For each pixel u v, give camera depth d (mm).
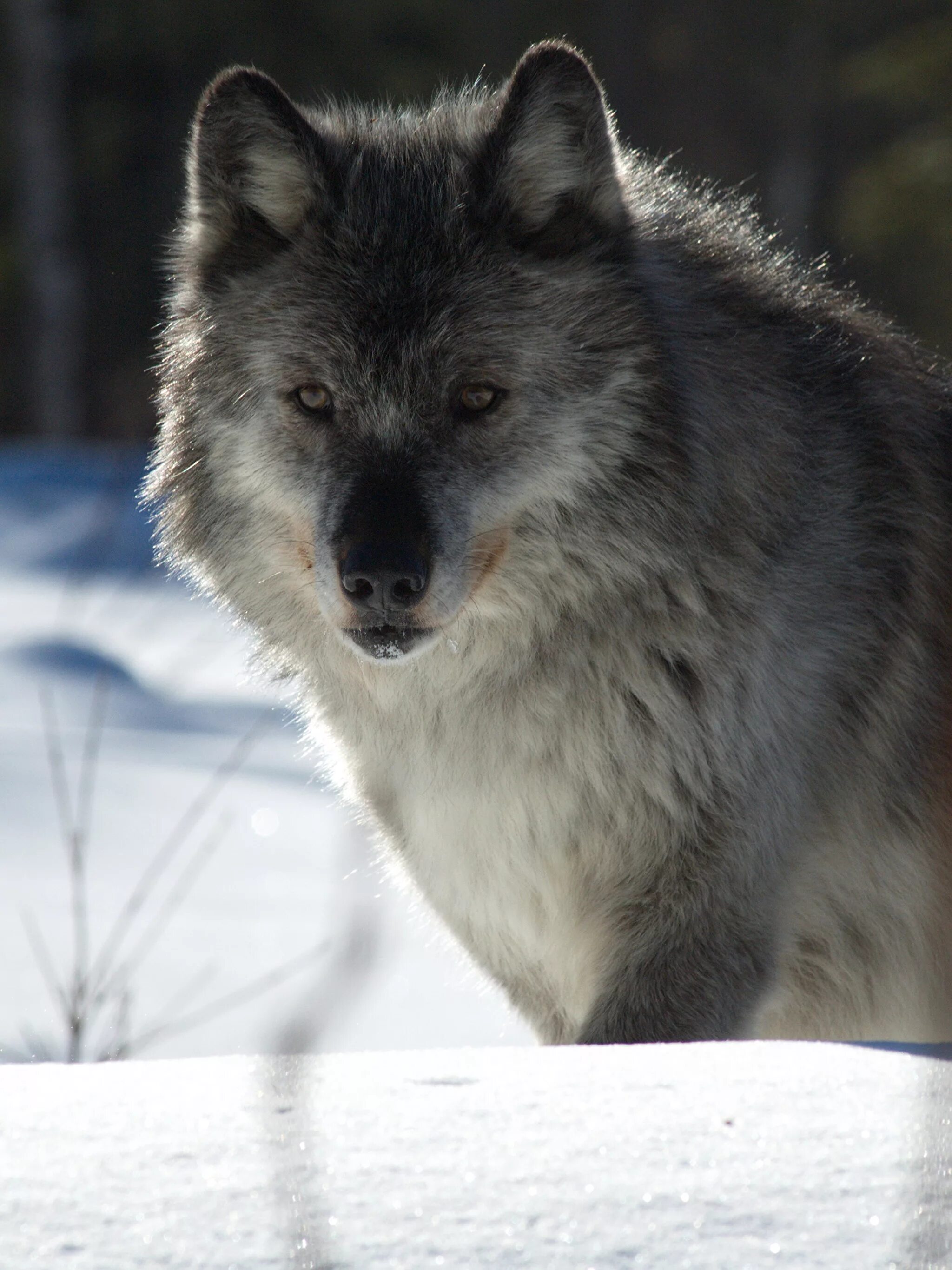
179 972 9984
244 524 7430
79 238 41938
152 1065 3797
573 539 6832
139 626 20906
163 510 7855
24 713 17000
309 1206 2736
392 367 6910
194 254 7645
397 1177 2883
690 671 6566
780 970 6684
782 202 44281
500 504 6891
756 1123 3168
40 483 27000
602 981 6598
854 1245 2590
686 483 6719
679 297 7121
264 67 39688
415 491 6715
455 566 6656
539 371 6969
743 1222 2682
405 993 10570
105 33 39406
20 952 10352
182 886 12008
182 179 40656
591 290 7027
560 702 6754
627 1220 2697
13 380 43250
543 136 7059
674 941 6539
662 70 45938
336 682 7297
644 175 7961
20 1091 3465
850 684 6840
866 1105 3293
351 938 2473
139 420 41344
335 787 8578
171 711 17875
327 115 8367
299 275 7207
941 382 8016
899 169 41438
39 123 39812
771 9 45344
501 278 7043
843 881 7020
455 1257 2578
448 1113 3240
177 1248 2605
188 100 41156
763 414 6809
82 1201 2789
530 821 6867
